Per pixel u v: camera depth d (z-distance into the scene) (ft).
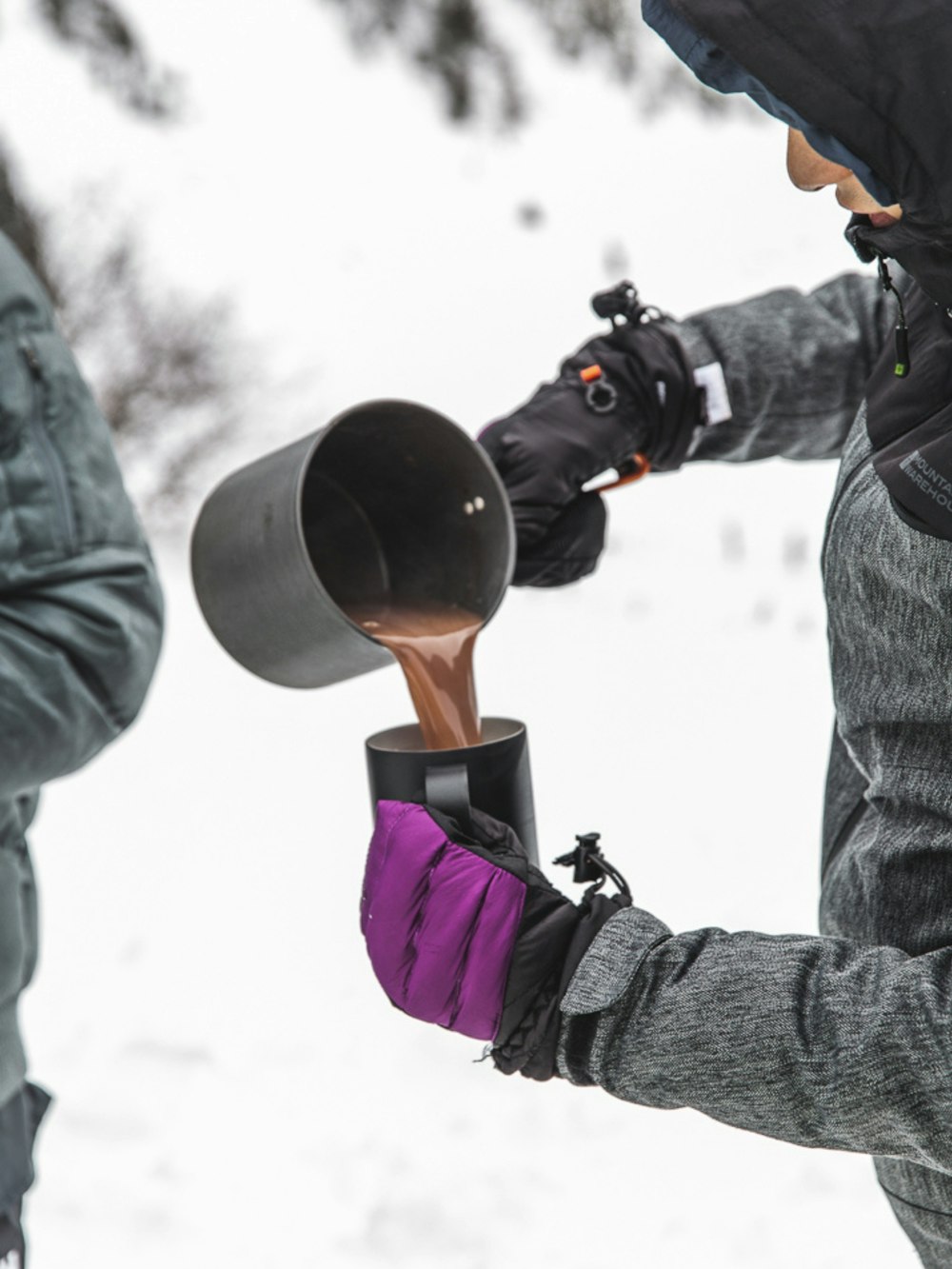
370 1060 9.41
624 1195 8.23
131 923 11.08
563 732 14.57
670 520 19.84
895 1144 3.41
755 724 14.73
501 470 5.59
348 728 14.58
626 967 3.60
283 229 23.09
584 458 5.57
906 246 3.19
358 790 13.37
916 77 2.94
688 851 12.23
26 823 4.58
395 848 3.76
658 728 14.65
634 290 5.77
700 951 3.65
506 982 3.65
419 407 4.83
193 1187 8.25
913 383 3.57
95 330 18.38
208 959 10.60
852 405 5.77
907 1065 3.30
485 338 22.63
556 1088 9.12
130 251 19.34
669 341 5.67
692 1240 7.90
